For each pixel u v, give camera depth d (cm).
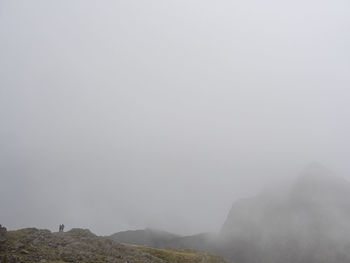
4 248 3916
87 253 4453
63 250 4334
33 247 4197
